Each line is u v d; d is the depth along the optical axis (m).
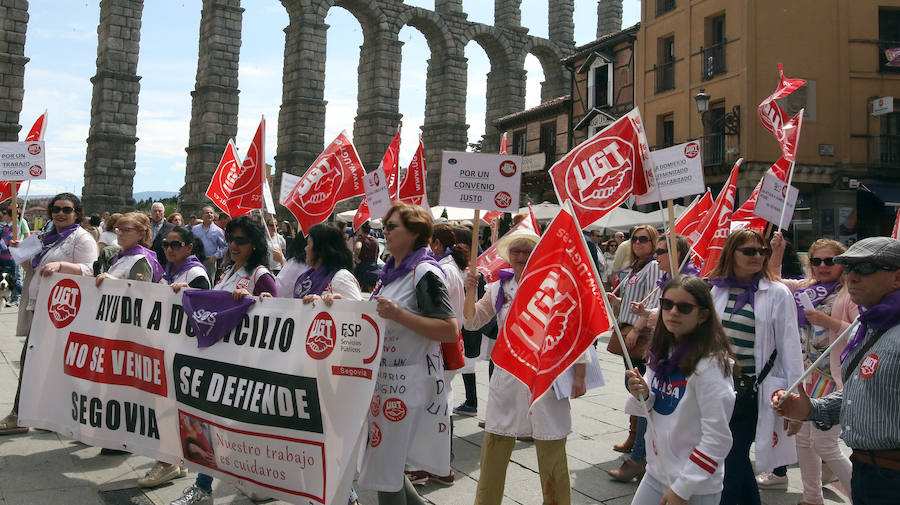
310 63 40.97
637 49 30.06
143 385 5.27
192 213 38.81
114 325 5.50
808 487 5.13
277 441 4.44
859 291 3.11
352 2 42.22
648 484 3.68
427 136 46.69
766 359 4.32
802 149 23.91
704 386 3.39
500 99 48.06
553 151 37.75
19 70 33.72
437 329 3.94
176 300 5.18
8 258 13.99
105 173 36.56
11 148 7.07
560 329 4.19
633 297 6.46
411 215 4.11
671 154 5.43
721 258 4.59
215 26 38.72
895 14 25.06
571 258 4.27
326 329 4.30
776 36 24.20
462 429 7.24
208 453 4.82
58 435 6.49
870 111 24.41
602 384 4.70
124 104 37.09
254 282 5.21
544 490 4.36
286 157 41.00
